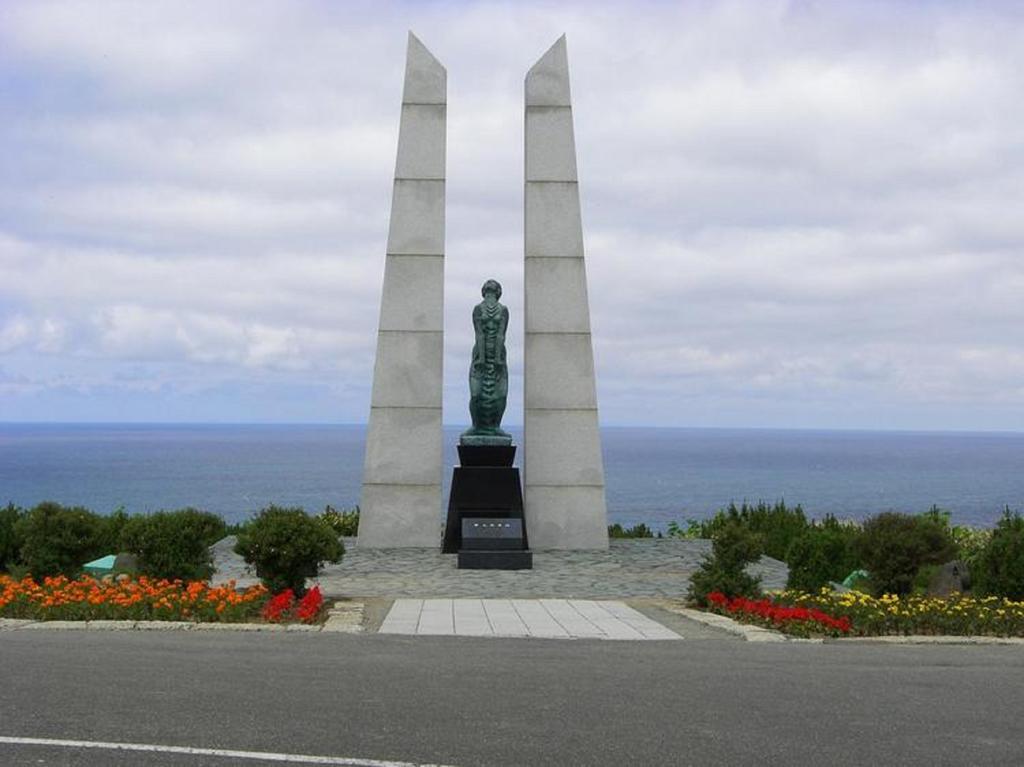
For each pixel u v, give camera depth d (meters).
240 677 11.27
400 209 28.11
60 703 10.00
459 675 11.63
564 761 8.52
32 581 17.38
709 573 18.53
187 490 94.12
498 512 26.25
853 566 22.02
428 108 28.44
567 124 28.56
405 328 27.86
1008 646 14.56
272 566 17.78
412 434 27.69
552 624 16.25
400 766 8.28
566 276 28.17
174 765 8.21
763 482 125.19
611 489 108.62
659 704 10.40
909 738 9.40
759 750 8.93
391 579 22.14
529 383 27.94
